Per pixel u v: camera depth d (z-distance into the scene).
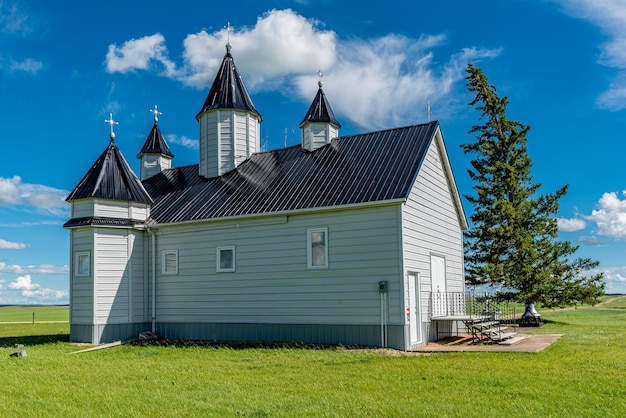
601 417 7.86
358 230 17.05
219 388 10.44
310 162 21.03
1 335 25.25
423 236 18.39
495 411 8.23
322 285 17.48
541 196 30.92
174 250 20.69
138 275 20.95
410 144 19.16
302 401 9.09
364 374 11.70
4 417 8.42
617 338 18.42
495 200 30.36
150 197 22.45
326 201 17.56
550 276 29.62
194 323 19.91
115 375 12.24
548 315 35.97
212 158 24.11
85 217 20.27
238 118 24.38
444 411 8.30
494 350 15.16
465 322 19.12
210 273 19.75
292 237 18.20
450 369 12.06
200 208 20.78
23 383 11.37
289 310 18.00
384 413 8.23
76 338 20.06
